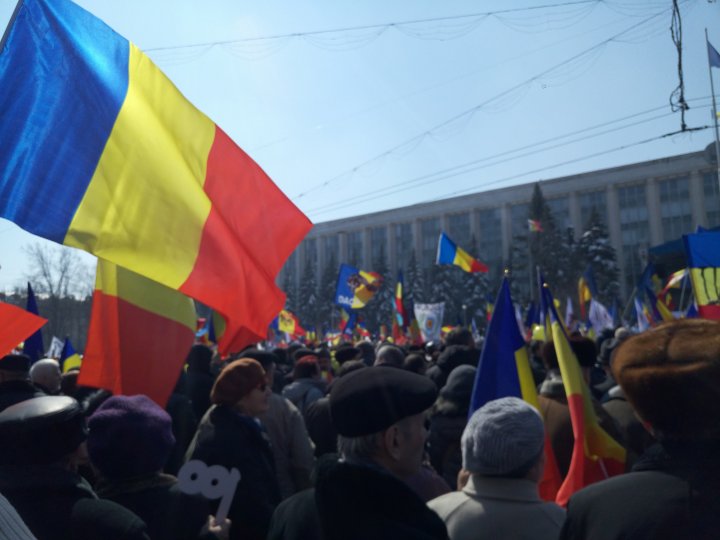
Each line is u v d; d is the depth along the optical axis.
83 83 2.94
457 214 71.25
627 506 1.51
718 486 1.44
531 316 11.88
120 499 2.41
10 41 2.83
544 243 48.09
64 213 2.80
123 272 3.54
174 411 4.36
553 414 3.53
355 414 1.88
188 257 3.00
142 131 3.03
